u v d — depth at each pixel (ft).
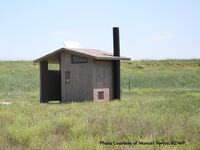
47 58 100.99
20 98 116.88
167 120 46.75
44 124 43.83
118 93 101.40
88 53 95.09
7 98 116.78
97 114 55.42
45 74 103.09
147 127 41.19
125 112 58.70
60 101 103.24
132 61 273.95
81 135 37.68
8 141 36.17
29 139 36.58
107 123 43.86
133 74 236.84
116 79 101.60
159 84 213.05
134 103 77.46
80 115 54.80
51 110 64.44
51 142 35.29
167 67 262.88
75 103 84.33
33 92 157.17
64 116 50.83
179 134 37.32
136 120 46.65
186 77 227.61
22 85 191.62
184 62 270.05
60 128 41.88
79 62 96.43
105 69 98.99
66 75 98.58
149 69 259.19
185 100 81.56
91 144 33.04
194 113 57.21
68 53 98.02
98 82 96.22
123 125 42.42
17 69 239.30
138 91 153.28
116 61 101.91
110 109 65.00
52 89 104.47
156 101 81.46
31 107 71.26
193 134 37.22
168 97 102.27
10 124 45.78
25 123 45.80
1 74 219.82
